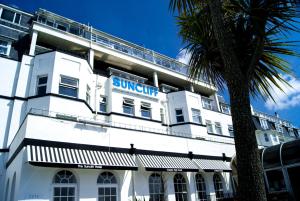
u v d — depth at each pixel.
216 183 20.34
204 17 5.83
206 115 29.17
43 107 16.34
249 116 3.97
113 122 20.03
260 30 4.58
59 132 13.43
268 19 4.63
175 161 17.58
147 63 27.83
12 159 14.43
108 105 21.00
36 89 17.53
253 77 5.21
